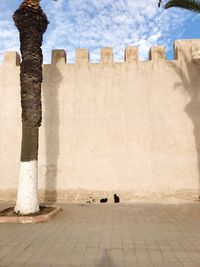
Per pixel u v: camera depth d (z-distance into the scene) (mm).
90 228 6641
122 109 11422
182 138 11141
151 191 10836
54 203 10633
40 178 11117
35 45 8617
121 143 11180
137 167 11008
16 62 12086
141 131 11227
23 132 8328
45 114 11508
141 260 4527
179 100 11406
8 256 4688
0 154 11367
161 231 6375
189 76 11562
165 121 11281
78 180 11031
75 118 11445
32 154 8203
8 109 11664
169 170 10945
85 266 4270
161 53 11789
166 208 9531
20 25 8633
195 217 8055
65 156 11203
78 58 11883
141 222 7340
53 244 5340
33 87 8453
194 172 10906
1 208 9469
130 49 11867
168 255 4758
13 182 11164
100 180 11000
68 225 6969
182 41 11883
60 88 11680
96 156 11148
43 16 8852
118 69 11727
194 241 5566
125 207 9719
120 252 4895
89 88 11641
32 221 7266
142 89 11539
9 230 6453
